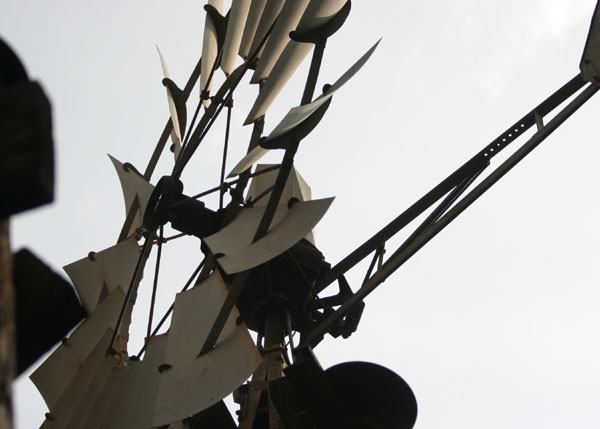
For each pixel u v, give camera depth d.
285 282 9.73
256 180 10.90
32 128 2.18
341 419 6.65
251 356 8.10
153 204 10.31
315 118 7.89
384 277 9.55
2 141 2.16
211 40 11.78
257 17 11.31
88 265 10.67
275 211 8.99
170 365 8.68
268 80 9.55
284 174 8.35
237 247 9.07
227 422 8.83
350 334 10.81
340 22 8.52
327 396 6.59
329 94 7.86
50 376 10.05
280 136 8.01
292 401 6.80
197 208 10.16
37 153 2.16
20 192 2.16
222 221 10.18
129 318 10.37
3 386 2.08
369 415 6.73
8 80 2.38
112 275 10.64
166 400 8.31
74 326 3.15
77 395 9.77
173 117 11.55
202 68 11.53
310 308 10.18
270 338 9.09
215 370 8.27
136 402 9.37
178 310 9.28
